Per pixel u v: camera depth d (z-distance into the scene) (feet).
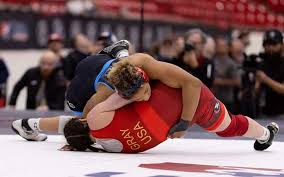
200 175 21.44
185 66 55.36
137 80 26.02
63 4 89.61
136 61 27.02
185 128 27.63
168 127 27.50
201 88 27.84
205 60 56.08
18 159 25.75
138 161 25.49
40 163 24.47
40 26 88.17
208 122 28.73
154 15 96.37
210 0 100.78
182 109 27.32
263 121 54.29
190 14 99.50
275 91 57.88
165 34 96.63
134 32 94.43
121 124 27.32
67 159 25.89
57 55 71.82
